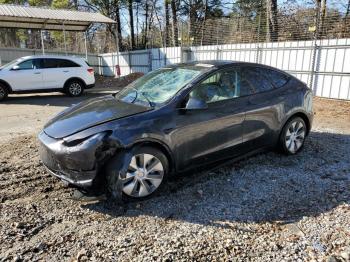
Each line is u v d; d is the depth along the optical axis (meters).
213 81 4.53
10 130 7.89
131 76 23.16
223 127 4.49
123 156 3.71
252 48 15.52
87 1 32.00
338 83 12.37
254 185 4.36
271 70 5.32
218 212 3.69
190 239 3.19
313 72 13.15
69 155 3.64
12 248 3.04
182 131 4.11
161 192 4.15
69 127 3.88
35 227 3.39
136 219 3.55
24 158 5.39
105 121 3.82
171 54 21.03
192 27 20.72
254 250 3.03
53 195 4.08
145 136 3.82
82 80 15.22
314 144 6.12
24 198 4.00
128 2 31.20
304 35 14.33
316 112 10.30
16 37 31.55
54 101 13.71
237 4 29.55
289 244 3.12
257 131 4.91
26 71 13.95
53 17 19.97
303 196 4.07
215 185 4.36
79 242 3.15
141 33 34.78
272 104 5.03
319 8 13.67
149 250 3.01
